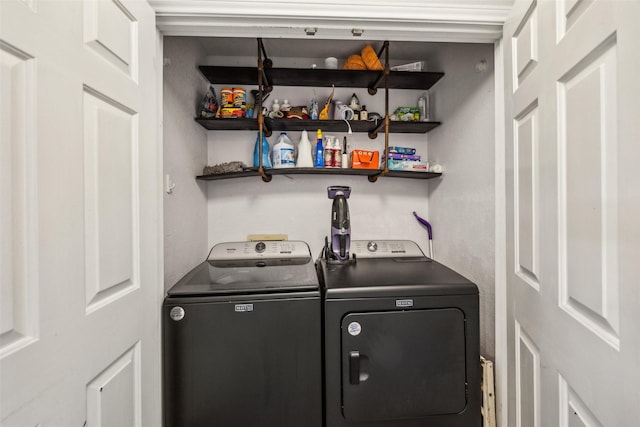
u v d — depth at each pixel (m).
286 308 1.14
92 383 0.70
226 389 1.12
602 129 0.57
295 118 1.82
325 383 1.15
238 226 2.00
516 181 1.00
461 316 1.19
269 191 2.03
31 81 0.54
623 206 0.52
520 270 0.98
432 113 2.03
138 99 0.91
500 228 1.25
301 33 1.19
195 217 1.73
